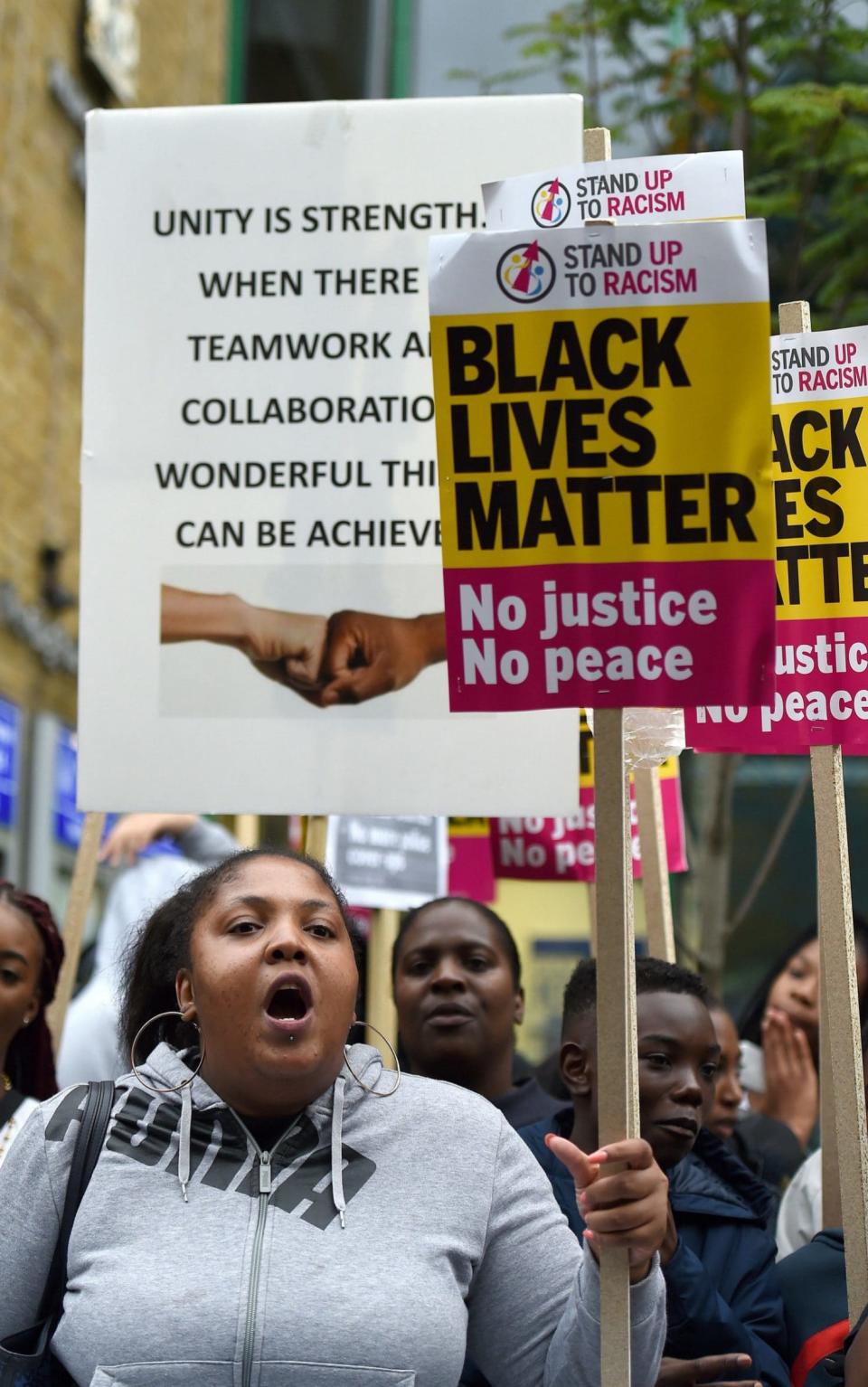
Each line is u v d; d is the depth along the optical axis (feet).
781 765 35.45
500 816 14.93
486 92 30.50
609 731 11.05
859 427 13.38
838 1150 12.36
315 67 40.60
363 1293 10.44
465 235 11.41
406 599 15.24
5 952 15.69
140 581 15.48
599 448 11.26
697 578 11.16
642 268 11.28
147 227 15.81
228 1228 10.68
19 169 46.16
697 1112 13.96
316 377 15.55
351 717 15.19
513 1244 11.05
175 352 15.69
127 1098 11.27
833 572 13.35
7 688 45.96
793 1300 13.55
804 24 27.02
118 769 15.33
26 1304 10.96
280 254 15.70
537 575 11.27
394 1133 11.13
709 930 27.84
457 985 16.66
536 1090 16.99
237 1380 10.28
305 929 11.34
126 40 51.83
